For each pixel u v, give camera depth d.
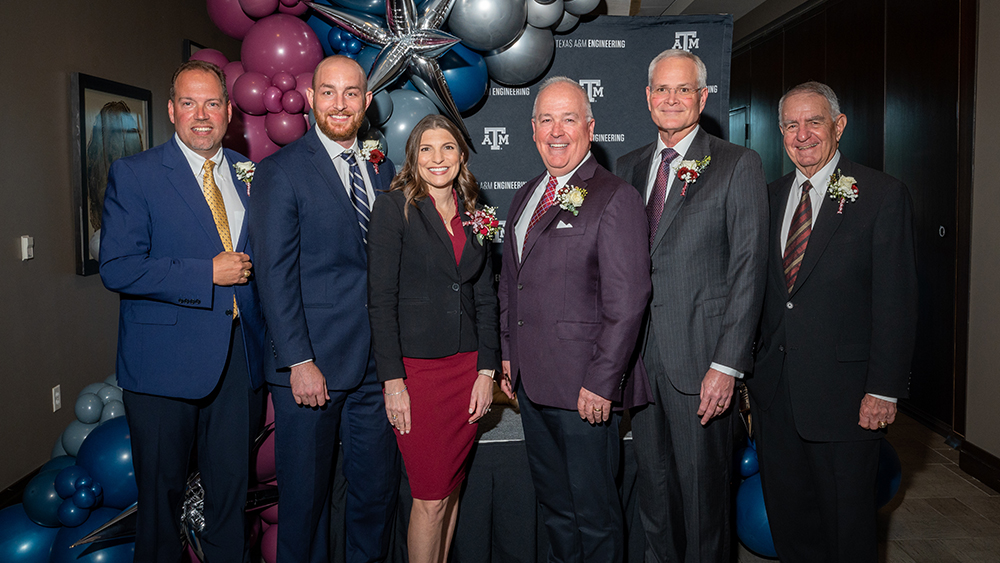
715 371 1.92
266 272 1.91
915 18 4.26
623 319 1.83
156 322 1.99
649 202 2.12
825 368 2.07
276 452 2.05
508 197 3.20
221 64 2.76
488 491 2.34
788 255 2.16
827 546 2.14
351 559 2.24
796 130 2.13
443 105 2.71
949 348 3.94
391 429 2.17
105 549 2.22
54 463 2.66
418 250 1.98
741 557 2.69
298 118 2.58
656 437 2.13
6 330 3.39
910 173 4.33
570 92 1.96
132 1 4.75
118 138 4.50
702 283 1.98
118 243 1.96
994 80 3.48
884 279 1.99
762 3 6.59
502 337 2.20
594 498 1.97
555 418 1.99
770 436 2.25
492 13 2.54
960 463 3.58
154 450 2.01
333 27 2.70
